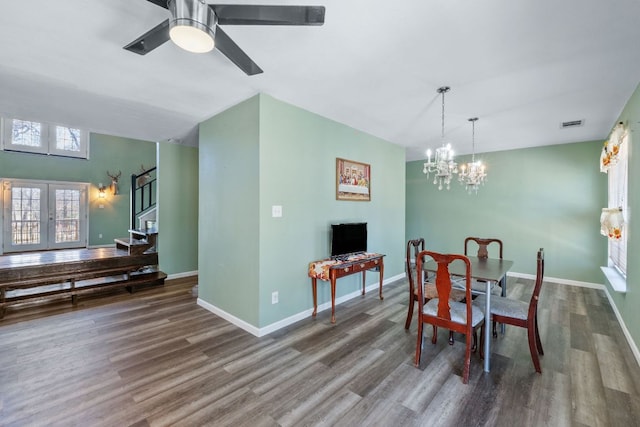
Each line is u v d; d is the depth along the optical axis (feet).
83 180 27.58
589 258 15.19
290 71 7.84
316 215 11.43
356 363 7.77
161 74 8.01
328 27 5.94
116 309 11.76
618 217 10.57
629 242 9.41
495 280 7.61
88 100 9.80
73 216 27.25
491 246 18.20
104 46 6.67
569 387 6.72
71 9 5.44
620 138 9.91
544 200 16.48
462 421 5.66
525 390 6.63
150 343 8.84
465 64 7.43
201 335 9.42
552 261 16.22
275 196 9.85
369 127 13.10
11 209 24.49
